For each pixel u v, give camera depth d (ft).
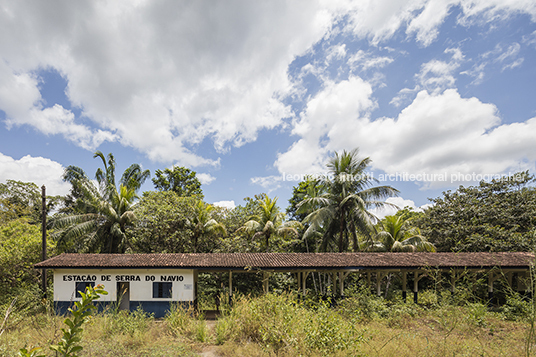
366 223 54.90
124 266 39.70
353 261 43.19
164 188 102.06
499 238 53.62
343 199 58.23
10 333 24.72
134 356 23.34
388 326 31.96
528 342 16.96
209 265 40.60
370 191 58.08
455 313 23.43
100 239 57.57
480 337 23.04
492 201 61.57
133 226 63.31
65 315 38.19
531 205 55.36
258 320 27.30
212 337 28.58
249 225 63.98
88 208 59.16
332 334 22.58
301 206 63.00
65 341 7.78
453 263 41.11
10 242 46.21
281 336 23.43
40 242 46.85
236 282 62.18
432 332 26.40
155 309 40.47
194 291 44.06
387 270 43.55
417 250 60.18
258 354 22.68
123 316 31.71
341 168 61.46
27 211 78.54
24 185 87.45
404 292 45.93
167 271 41.34
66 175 61.72
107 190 60.39
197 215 67.00
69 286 40.06
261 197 75.15
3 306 32.86
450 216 63.57
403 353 21.16
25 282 45.83
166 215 63.57
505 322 28.14
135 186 67.46
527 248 50.34
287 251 73.77
